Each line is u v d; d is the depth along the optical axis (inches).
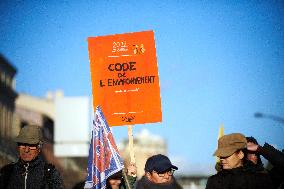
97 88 335.6
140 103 332.2
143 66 335.0
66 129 1378.0
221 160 263.3
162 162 277.1
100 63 336.8
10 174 273.9
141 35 335.9
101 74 336.2
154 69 334.0
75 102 1357.0
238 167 258.5
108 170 268.4
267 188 255.8
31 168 273.9
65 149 1325.0
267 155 256.8
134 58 335.9
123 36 336.8
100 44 337.4
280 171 268.5
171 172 282.5
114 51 336.8
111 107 333.4
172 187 281.9
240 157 258.8
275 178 277.0
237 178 256.5
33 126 277.3
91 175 269.1
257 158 283.6
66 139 1333.7
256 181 255.8
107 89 335.3
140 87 333.4
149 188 281.0
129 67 335.0
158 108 331.3
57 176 275.6
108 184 284.8
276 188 277.0
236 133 259.6
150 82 332.8
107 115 332.5
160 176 279.0
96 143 270.5
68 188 1191.6
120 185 307.1
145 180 283.1
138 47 336.2
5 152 1305.4
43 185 271.9
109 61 336.5
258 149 258.8
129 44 336.8
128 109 331.9
